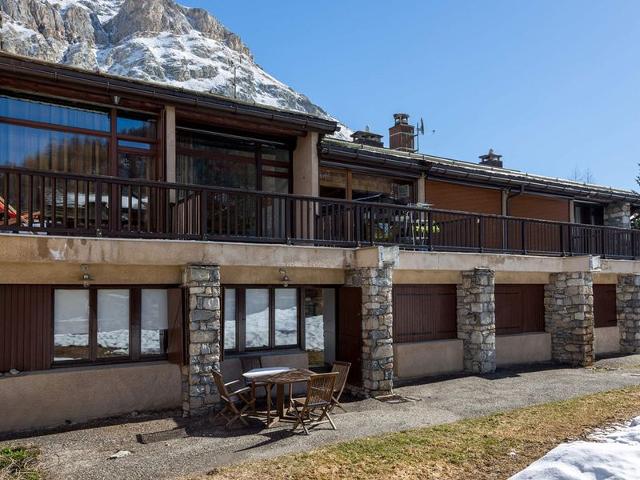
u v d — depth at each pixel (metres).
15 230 7.56
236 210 9.55
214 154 11.63
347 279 11.30
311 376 8.02
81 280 8.76
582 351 14.24
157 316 9.87
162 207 10.13
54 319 8.93
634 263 16.44
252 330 11.23
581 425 7.91
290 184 12.46
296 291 11.84
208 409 8.88
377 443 7.18
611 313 17.45
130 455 6.93
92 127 9.95
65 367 8.94
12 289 8.59
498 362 14.21
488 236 15.73
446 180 14.91
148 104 10.05
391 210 11.92
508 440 7.25
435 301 13.25
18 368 8.58
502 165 22.52
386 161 13.30
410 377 12.39
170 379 9.52
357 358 10.88
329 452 6.83
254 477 6.01
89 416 8.80
